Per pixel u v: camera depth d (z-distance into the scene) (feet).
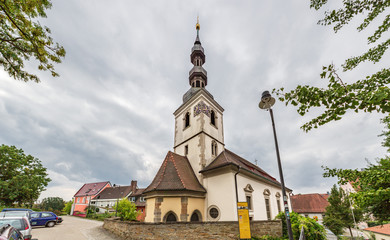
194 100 71.00
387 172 15.64
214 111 73.72
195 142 63.05
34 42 15.53
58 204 212.02
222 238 32.78
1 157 89.30
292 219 38.37
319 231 36.76
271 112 28.27
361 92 7.61
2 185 82.07
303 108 9.62
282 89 10.41
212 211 49.57
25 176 88.89
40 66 17.44
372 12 10.93
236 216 44.73
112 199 171.83
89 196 191.83
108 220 49.98
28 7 14.14
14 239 16.24
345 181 19.07
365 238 87.92
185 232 32.94
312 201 138.82
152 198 47.21
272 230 36.58
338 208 93.35
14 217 27.48
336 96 7.97
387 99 6.89
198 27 107.86
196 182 54.80
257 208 55.83
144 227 33.14
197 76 81.66
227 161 53.21
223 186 49.49
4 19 14.69
